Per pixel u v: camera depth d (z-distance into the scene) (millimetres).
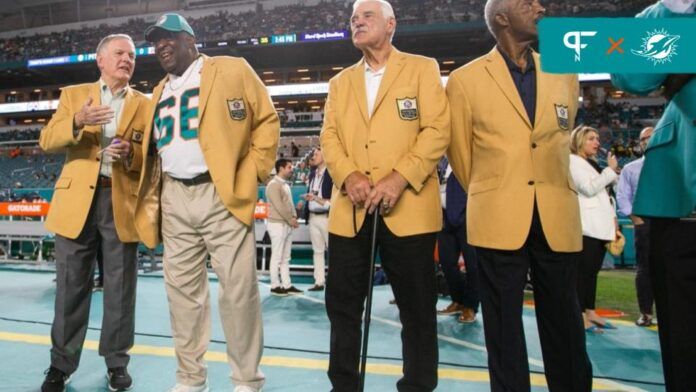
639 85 1402
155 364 2771
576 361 1681
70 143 2234
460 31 25438
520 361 1659
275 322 4012
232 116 2152
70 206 2314
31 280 6527
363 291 1980
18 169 21734
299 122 25875
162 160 2205
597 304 4969
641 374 2646
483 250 1750
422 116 1904
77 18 33000
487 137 1741
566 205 1702
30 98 33531
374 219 1785
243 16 30047
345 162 1920
